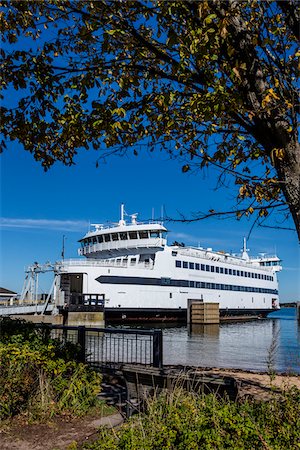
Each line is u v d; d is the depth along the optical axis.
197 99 3.73
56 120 5.59
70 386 5.80
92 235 55.78
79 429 4.94
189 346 28.95
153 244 51.88
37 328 8.95
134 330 7.65
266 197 4.01
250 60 3.48
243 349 27.02
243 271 74.06
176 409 3.95
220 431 3.18
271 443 3.13
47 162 5.95
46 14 5.10
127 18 4.50
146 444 3.24
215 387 5.72
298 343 31.67
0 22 5.17
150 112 4.66
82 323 40.72
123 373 6.76
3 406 5.20
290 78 4.04
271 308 84.25
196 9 3.80
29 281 47.41
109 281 47.81
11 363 5.63
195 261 59.81
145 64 5.03
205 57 3.72
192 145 4.98
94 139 5.18
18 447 4.36
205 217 3.94
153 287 51.62
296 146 3.24
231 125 4.80
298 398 4.19
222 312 66.88
